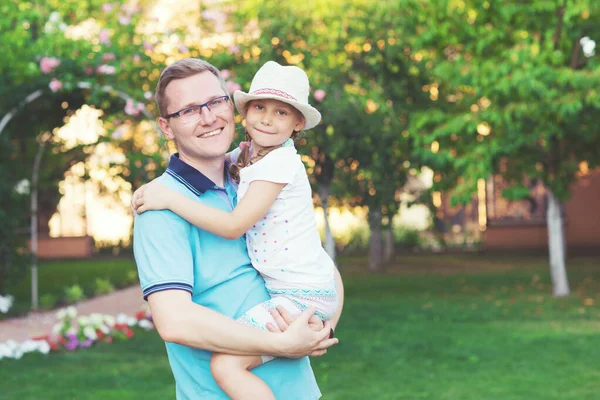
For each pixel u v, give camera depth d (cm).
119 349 929
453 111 1449
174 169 249
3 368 813
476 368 784
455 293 1481
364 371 776
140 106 1101
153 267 234
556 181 1378
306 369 261
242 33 1324
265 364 244
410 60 1477
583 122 1293
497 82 1223
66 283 1823
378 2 1463
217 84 250
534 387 696
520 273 1856
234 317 246
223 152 250
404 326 1062
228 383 235
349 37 1456
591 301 1291
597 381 714
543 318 1122
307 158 1315
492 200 2625
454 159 1291
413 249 2738
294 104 251
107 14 1288
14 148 1252
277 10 1338
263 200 245
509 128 1219
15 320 1209
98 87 1115
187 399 246
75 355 891
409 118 1407
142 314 1145
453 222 2744
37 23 1273
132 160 1188
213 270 245
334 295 262
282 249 252
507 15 1224
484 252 2581
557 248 1401
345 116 1258
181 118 246
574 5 1201
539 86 1162
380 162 1362
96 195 1688
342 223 2802
